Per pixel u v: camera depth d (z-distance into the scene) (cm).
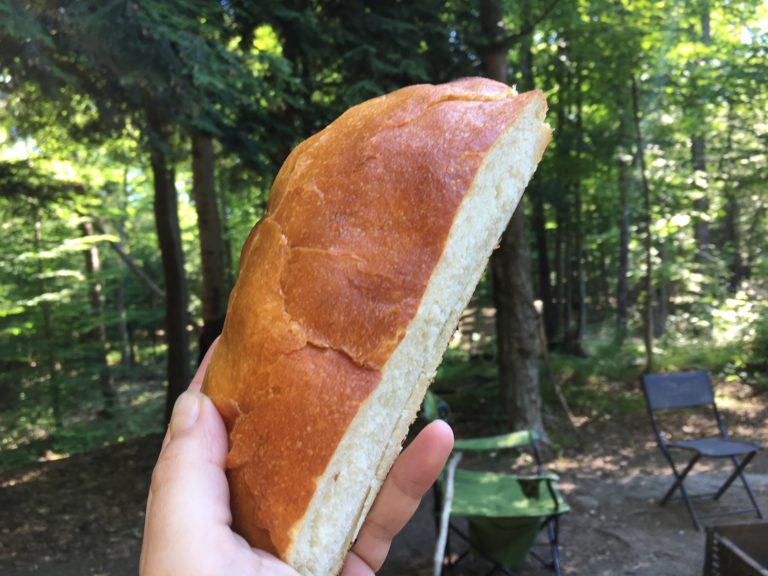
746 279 1436
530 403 738
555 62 1118
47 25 390
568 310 1527
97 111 539
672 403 550
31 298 1100
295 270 99
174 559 89
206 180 840
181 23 432
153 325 1797
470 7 711
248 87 528
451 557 429
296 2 600
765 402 863
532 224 1504
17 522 537
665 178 1127
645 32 895
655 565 420
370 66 621
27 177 754
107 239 1124
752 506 524
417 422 726
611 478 618
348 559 150
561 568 418
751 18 1026
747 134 1134
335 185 102
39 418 1059
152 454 752
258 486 94
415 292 94
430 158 100
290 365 95
